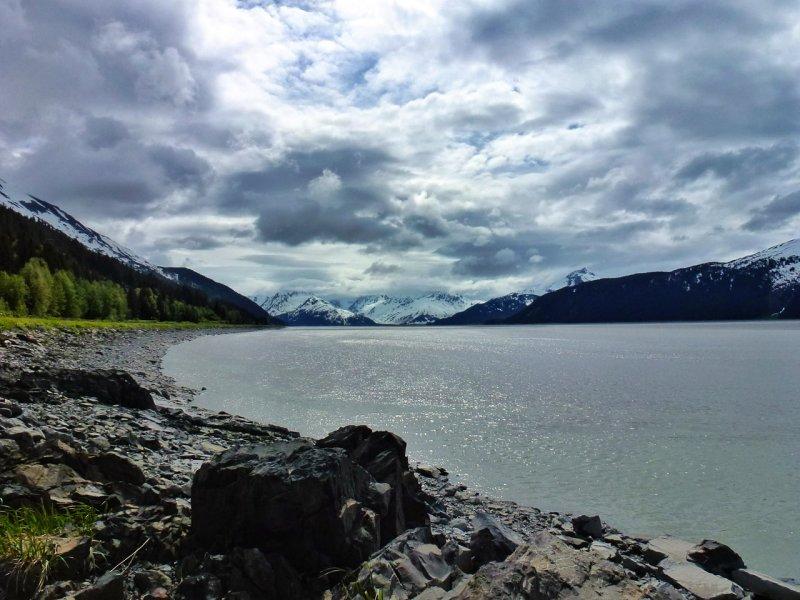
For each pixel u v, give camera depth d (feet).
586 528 56.70
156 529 33.17
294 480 32.17
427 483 72.23
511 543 41.88
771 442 101.50
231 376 188.85
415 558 31.24
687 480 80.02
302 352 330.13
